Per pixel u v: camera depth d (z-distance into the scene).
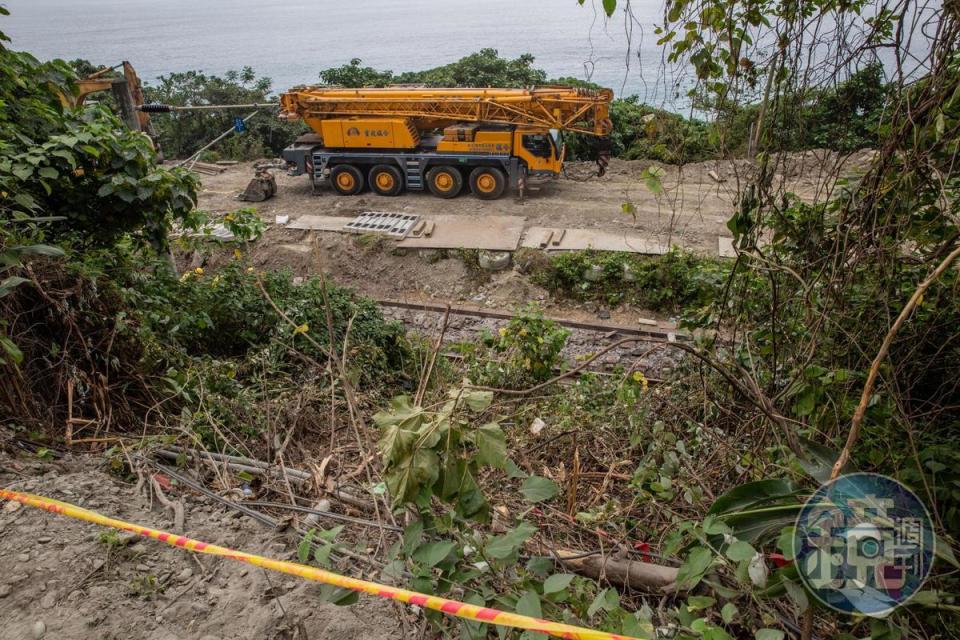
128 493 3.35
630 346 10.40
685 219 14.47
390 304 12.47
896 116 2.77
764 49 3.31
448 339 10.98
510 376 7.38
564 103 14.83
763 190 3.46
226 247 13.72
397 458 2.20
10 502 3.13
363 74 24.17
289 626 2.51
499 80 22.14
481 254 13.46
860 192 3.15
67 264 4.28
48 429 3.86
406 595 1.95
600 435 4.43
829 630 2.43
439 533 2.55
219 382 5.00
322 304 8.10
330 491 3.58
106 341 4.36
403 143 16.09
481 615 1.83
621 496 3.85
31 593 2.63
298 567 2.18
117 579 2.73
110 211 5.97
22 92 5.85
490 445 2.20
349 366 6.39
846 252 3.21
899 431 2.91
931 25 2.62
